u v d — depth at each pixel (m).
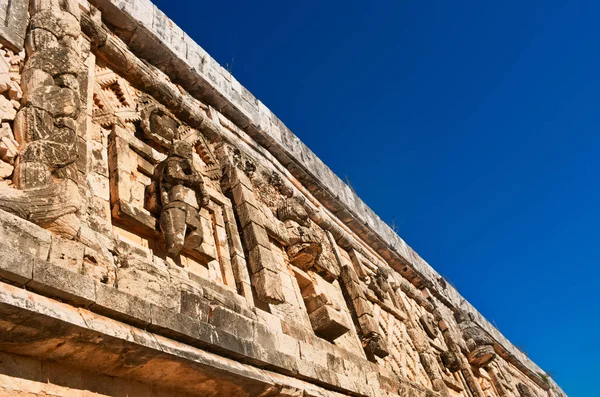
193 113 9.85
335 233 13.30
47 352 4.64
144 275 5.83
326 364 8.28
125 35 9.43
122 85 8.52
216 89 11.05
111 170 7.08
